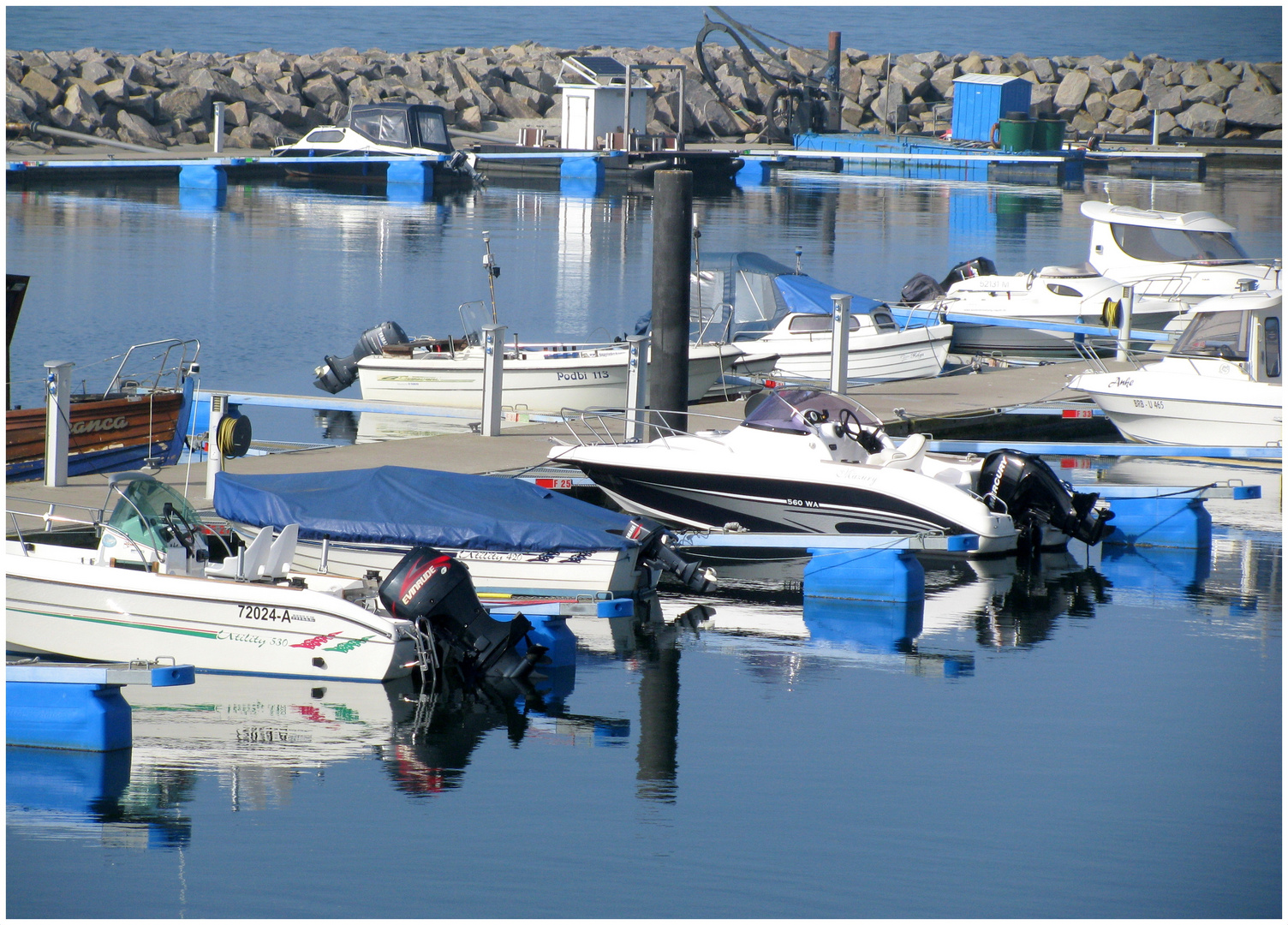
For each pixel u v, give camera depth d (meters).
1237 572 54.38
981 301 99.50
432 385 81.19
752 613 48.62
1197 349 73.44
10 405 63.78
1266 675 42.00
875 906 27.88
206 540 48.50
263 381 86.94
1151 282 100.00
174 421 66.00
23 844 29.86
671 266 64.38
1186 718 38.38
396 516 45.94
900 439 67.94
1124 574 54.09
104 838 30.27
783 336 88.56
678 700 39.50
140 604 40.97
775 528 56.69
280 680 40.66
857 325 88.25
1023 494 56.06
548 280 124.06
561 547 45.38
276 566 42.22
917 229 163.38
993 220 173.12
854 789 33.38
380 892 28.17
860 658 43.56
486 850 30.05
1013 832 31.14
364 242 146.25
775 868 29.41
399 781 33.50
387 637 40.00
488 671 40.91
